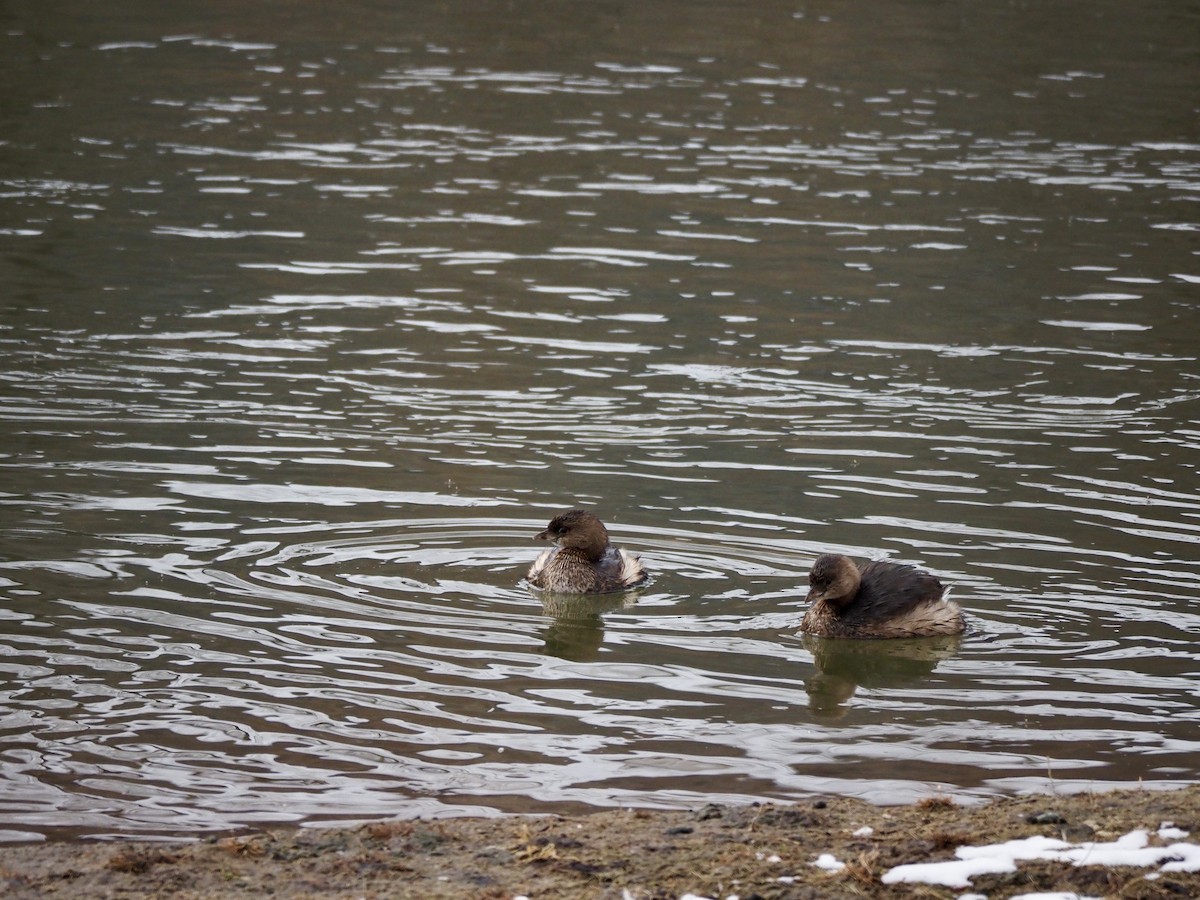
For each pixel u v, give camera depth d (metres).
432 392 20.88
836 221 30.62
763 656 13.33
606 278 26.80
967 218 31.00
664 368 22.19
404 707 11.95
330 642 13.20
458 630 13.65
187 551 15.17
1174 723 11.80
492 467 18.08
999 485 17.66
